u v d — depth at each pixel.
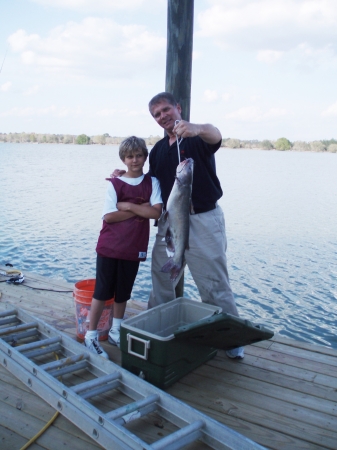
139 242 3.33
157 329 3.32
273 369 3.22
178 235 2.88
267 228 15.44
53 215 16.61
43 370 2.78
